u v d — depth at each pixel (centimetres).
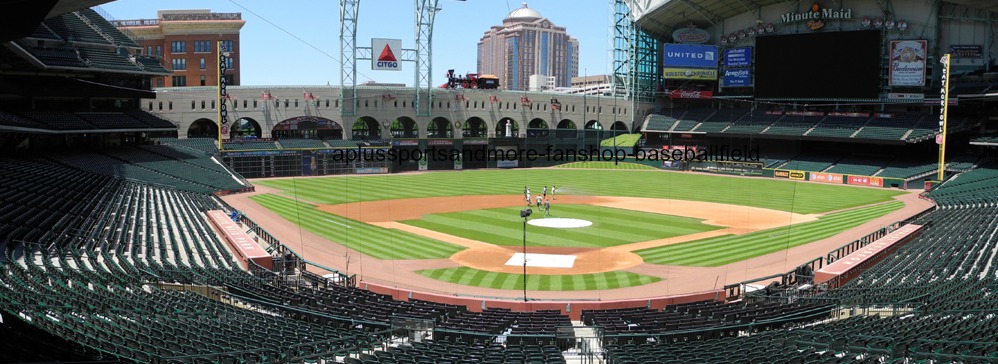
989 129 9481
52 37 7650
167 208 5622
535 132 12631
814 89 10369
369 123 12756
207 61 13712
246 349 2053
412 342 2402
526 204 7125
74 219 4400
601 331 2570
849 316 2848
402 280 3856
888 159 10144
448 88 12562
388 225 5747
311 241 4978
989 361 1817
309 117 11106
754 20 11669
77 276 2883
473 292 3600
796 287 3597
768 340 2322
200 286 3050
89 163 7400
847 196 7981
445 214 6397
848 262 3925
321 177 10394
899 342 2084
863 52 9925
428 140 11894
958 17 9775
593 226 5688
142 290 2823
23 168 5856
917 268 3700
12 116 6656
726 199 7612
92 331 2067
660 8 11719
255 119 10788
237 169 10019
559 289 3672
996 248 4022
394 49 11425
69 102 8512
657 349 2262
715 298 3447
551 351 2236
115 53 8531
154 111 10081
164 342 2042
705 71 11894
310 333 2369
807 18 10788
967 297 2909
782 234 5325
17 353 1653
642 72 13350
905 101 9906
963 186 7650
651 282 3831
